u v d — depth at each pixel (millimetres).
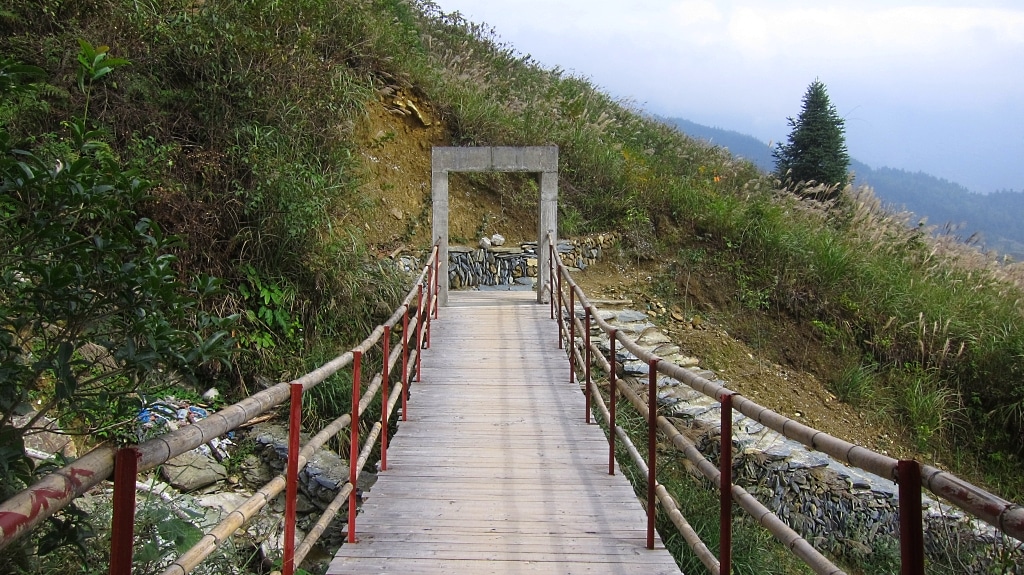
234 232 8586
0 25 8375
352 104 11281
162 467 6199
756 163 18406
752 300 11211
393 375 8258
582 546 4305
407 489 5207
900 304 10945
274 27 10031
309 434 7473
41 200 2754
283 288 8617
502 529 4547
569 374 8164
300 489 6703
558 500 5016
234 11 9695
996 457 9539
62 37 8422
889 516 7594
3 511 1609
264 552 5410
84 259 2820
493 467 5637
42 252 2865
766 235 11797
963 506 1669
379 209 11820
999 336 10492
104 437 4836
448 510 4844
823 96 17422
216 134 9117
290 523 3383
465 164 10797
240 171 8898
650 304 11164
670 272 11828
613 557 4164
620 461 6805
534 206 13562
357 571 3982
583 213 13234
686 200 12930
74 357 3135
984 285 11930
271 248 8641
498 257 12562
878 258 11977
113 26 8797
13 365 2588
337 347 8727
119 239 2904
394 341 9109
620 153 14672
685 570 5680
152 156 8250
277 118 9633
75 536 2895
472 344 9250
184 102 9039
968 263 12570
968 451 9680
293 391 3422
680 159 16266
